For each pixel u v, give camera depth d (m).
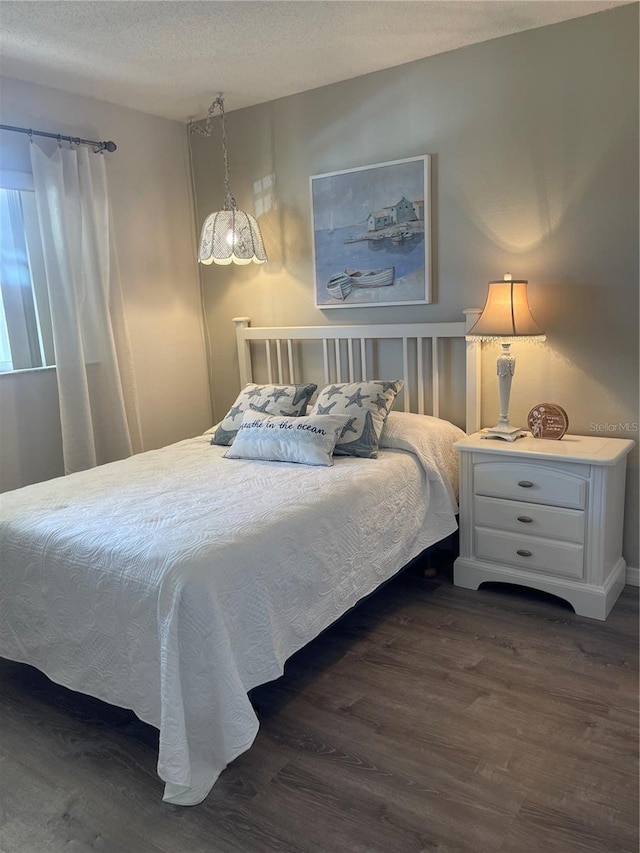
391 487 2.60
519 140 2.87
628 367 2.76
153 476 2.68
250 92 3.44
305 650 2.46
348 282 3.48
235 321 3.89
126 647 1.86
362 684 2.23
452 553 3.34
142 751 1.95
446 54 2.99
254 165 3.72
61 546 2.01
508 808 1.66
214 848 1.58
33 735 2.04
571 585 2.64
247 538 1.94
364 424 2.89
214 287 4.07
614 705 2.05
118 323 3.52
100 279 3.36
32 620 2.12
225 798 1.74
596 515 2.54
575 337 2.87
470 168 3.02
